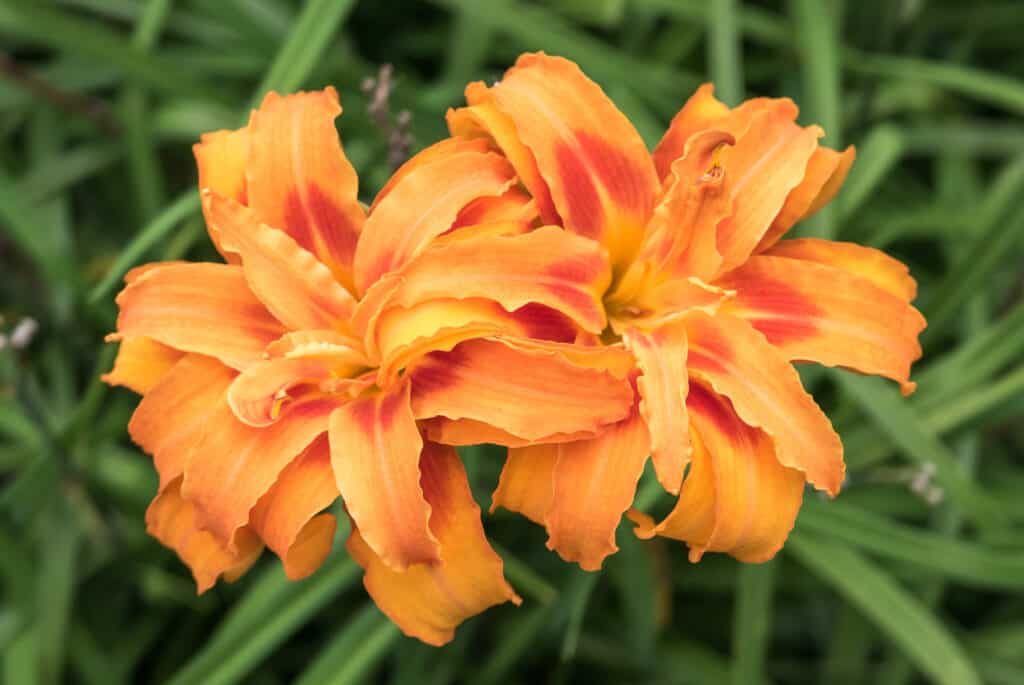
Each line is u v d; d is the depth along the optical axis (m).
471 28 0.75
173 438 0.52
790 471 0.52
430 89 0.73
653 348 0.51
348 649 0.63
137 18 0.76
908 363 0.53
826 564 0.65
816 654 0.75
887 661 0.71
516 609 0.69
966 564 0.65
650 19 0.77
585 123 0.52
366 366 0.52
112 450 0.69
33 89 0.73
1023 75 0.83
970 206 0.76
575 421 0.50
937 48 0.84
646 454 0.50
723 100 0.69
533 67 0.53
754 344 0.51
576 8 0.75
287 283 0.52
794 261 0.53
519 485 0.51
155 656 0.73
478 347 0.51
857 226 0.76
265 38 0.74
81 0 0.75
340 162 0.53
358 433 0.51
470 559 0.51
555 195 0.52
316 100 0.53
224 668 0.62
